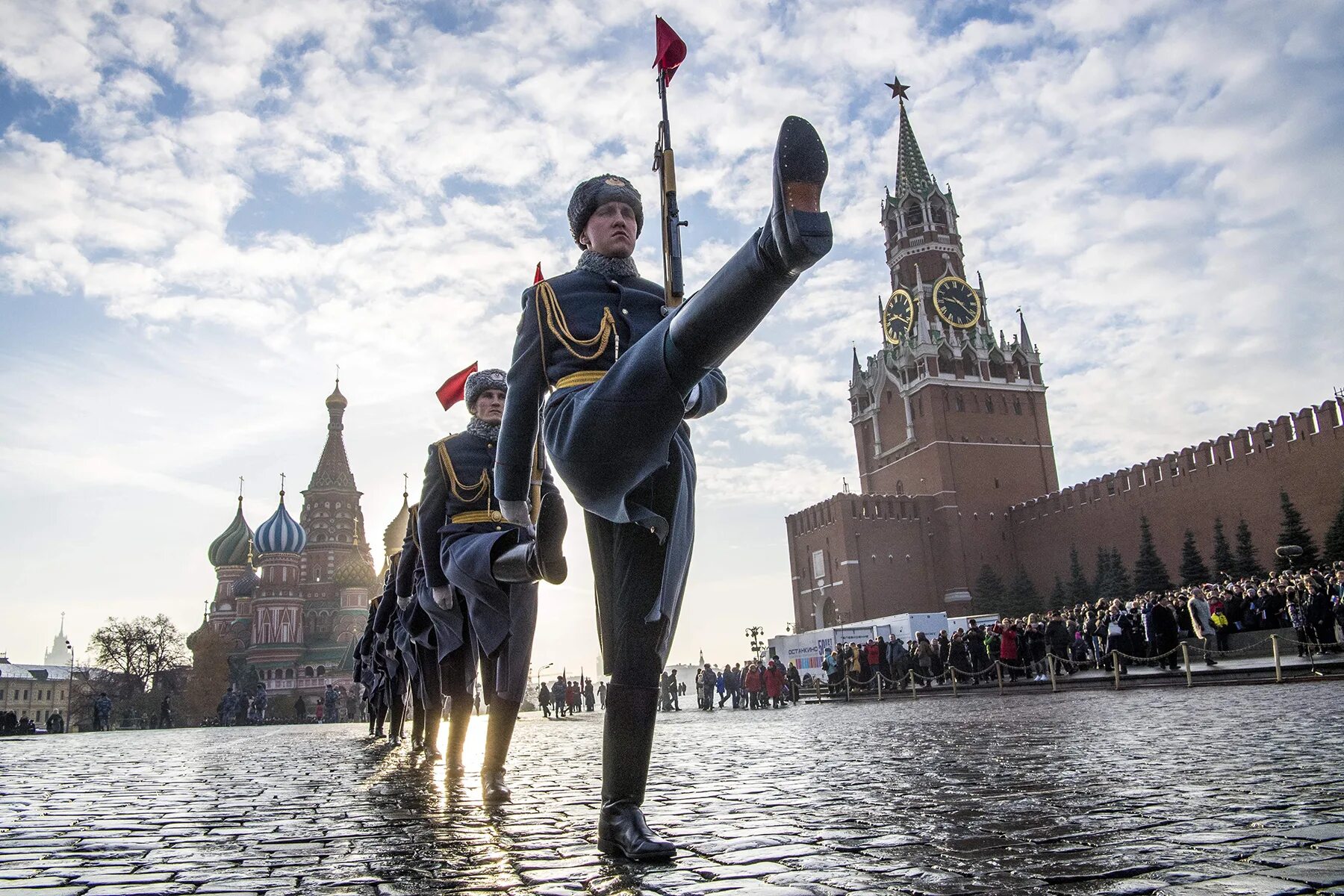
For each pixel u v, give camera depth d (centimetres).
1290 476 5278
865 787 429
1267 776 385
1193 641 2450
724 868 235
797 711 2402
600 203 300
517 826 333
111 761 852
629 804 263
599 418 228
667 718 2439
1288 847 234
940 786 413
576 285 289
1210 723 753
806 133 187
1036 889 199
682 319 216
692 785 480
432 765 691
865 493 8669
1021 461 7844
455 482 525
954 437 7725
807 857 248
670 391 222
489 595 459
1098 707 1184
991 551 7500
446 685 591
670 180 306
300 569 10675
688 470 280
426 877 238
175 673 8894
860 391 8894
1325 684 1349
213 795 481
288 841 307
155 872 253
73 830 346
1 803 450
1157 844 246
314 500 12306
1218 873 207
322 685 9731
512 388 283
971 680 2830
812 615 7781
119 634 8731
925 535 7525
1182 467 5978
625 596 268
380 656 1141
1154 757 496
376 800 438
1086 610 2916
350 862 265
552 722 2584
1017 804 338
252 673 9125
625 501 254
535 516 367
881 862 238
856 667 3088
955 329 8131
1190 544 5678
